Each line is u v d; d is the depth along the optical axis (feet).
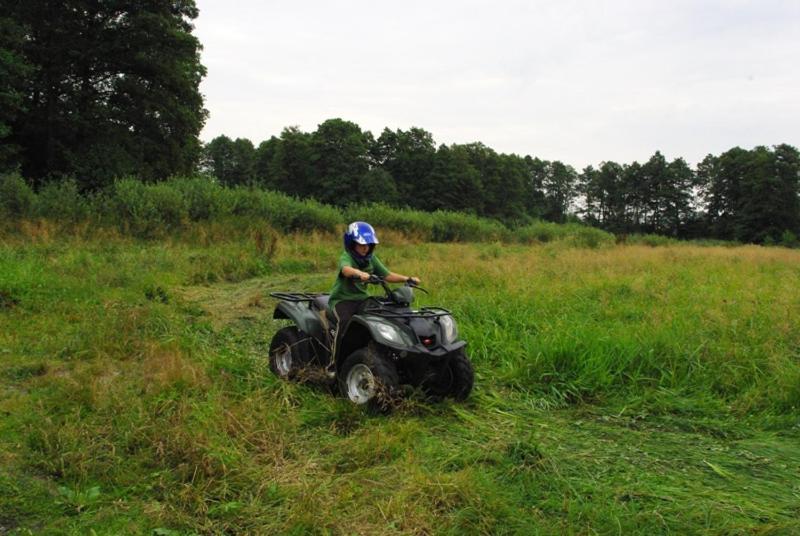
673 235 324.19
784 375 20.40
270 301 35.55
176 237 60.85
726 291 37.19
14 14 98.58
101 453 14.02
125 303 29.76
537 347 22.47
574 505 12.37
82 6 105.19
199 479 12.99
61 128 109.09
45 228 54.54
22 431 15.29
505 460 14.46
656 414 18.95
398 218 101.04
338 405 17.19
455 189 256.73
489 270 44.55
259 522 11.67
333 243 70.54
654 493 13.23
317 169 236.84
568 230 124.77
